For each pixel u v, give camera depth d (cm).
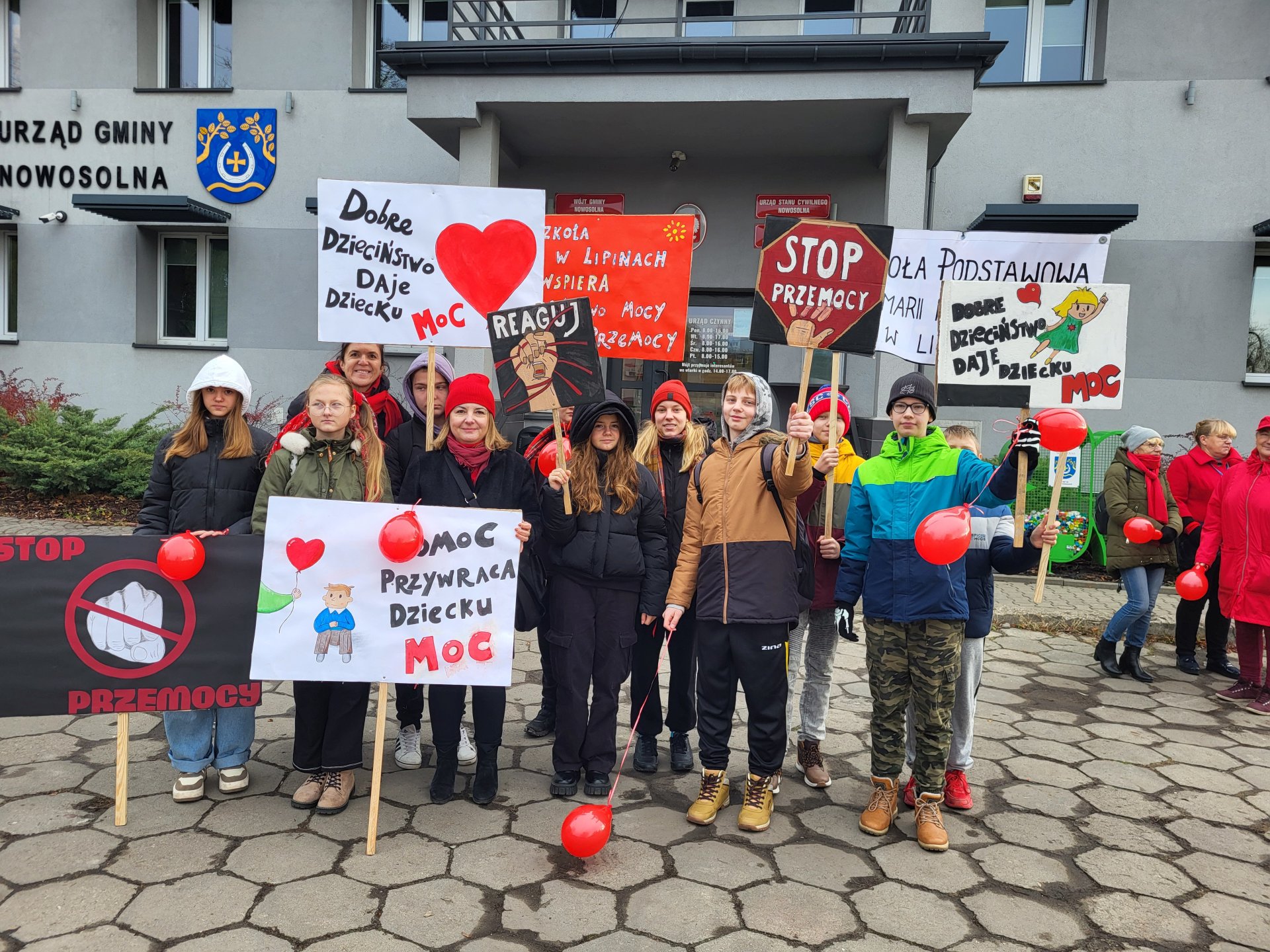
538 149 845
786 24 916
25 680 302
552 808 329
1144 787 367
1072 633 638
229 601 313
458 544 304
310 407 313
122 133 995
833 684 504
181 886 264
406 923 248
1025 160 865
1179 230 846
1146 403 858
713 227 861
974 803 347
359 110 964
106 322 1006
